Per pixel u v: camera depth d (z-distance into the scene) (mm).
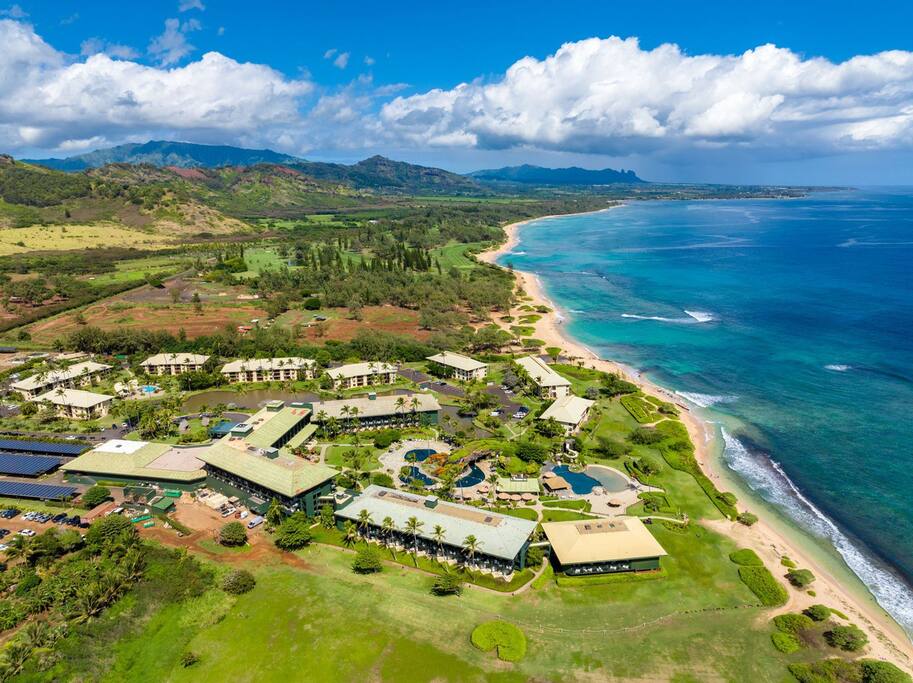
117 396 194000
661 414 180750
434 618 96875
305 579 106125
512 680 84750
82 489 137125
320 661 87625
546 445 157875
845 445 159250
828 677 84188
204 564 109938
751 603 101062
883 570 111750
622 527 114312
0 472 143875
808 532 123625
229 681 84312
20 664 84375
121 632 92375
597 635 93625
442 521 114375
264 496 129250
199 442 161125
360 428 169125
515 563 108312
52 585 99125
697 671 86500
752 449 159625
